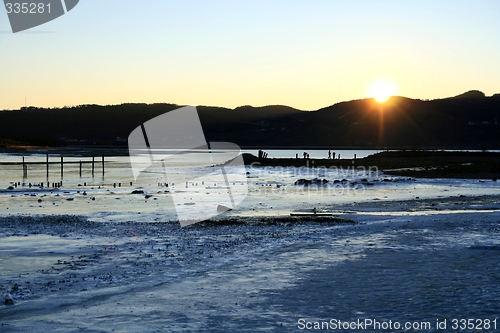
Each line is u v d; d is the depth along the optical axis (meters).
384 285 11.11
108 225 20.41
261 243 16.33
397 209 26.88
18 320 9.08
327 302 9.96
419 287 10.90
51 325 8.77
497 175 50.75
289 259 13.89
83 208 27.38
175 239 17.12
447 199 32.06
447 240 16.38
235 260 13.84
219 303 10.01
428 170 55.09
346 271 12.43
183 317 9.17
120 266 13.22
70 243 16.36
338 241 16.53
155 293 10.77
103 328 8.60
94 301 10.22
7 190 38.91
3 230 18.89
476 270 12.31
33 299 10.34
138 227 19.88
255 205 28.66
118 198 32.69
